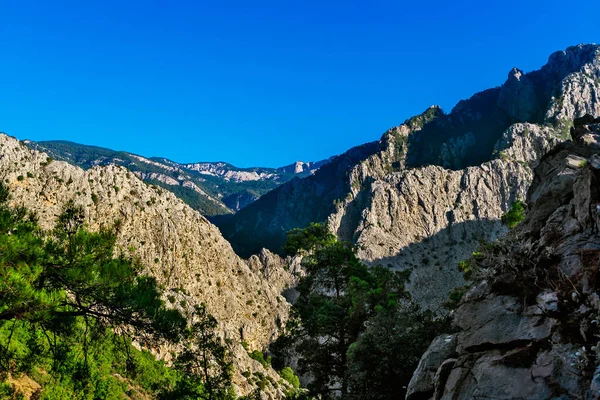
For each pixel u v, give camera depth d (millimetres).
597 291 13438
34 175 129750
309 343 34469
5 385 31328
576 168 21516
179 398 34781
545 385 12297
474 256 23234
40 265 17344
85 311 19031
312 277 45125
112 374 54312
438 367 16750
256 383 96938
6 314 16562
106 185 149875
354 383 24625
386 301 32031
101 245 19672
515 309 15180
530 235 20016
